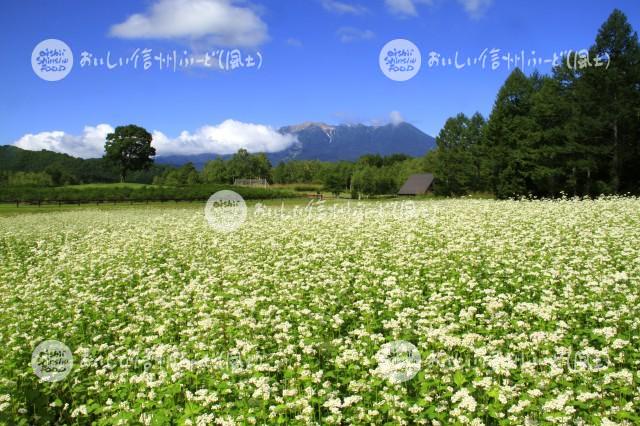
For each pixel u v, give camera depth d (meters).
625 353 7.50
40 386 7.52
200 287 12.18
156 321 10.13
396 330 8.47
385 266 14.01
